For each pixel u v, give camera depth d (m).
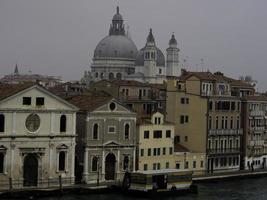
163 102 106.00
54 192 70.94
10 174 72.44
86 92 104.81
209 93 98.38
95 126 79.56
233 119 101.44
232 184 89.25
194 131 97.00
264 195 79.31
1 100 71.19
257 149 107.12
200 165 95.38
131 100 102.19
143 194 73.19
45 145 74.75
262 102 107.81
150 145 87.38
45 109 74.38
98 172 79.75
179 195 76.75
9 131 72.19
